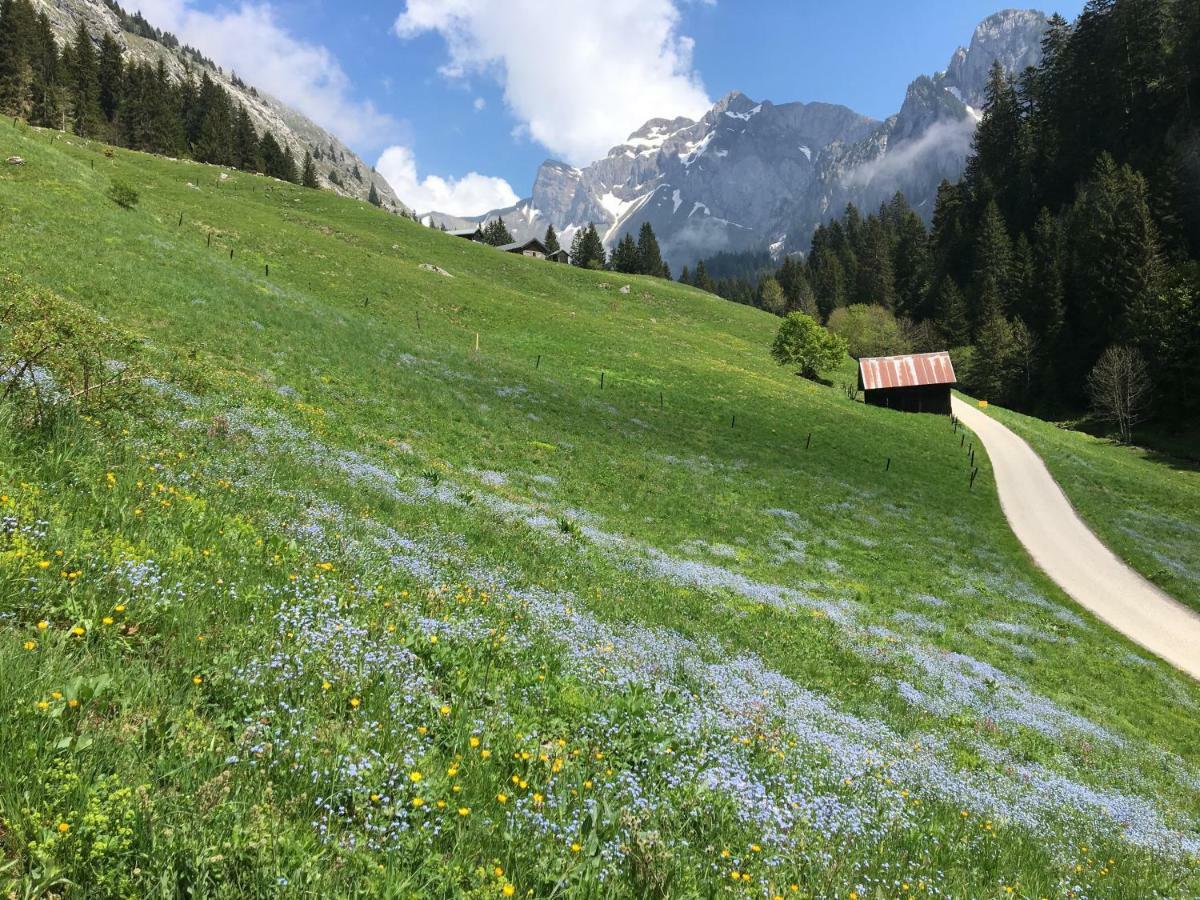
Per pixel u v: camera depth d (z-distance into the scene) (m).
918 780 9.70
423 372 37.84
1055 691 20.23
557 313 74.81
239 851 3.66
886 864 6.41
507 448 30.66
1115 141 126.19
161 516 8.48
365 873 3.92
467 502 19.31
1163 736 19.14
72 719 4.37
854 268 180.62
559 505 24.95
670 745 7.41
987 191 148.88
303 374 28.41
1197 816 13.48
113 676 4.96
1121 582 34.38
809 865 5.79
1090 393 91.31
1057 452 62.44
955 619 25.00
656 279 133.38
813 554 28.70
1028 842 8.60
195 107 175.88
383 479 17.81
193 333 26.62
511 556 15.41
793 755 8.71
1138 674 23.95
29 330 11.20
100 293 26.31
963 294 132.25
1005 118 161.25
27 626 5.13
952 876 6.72
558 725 6.85
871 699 14.17
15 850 3.40
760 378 69.81
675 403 53.16
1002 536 39.50
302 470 15.25
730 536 28.17
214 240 55.94
